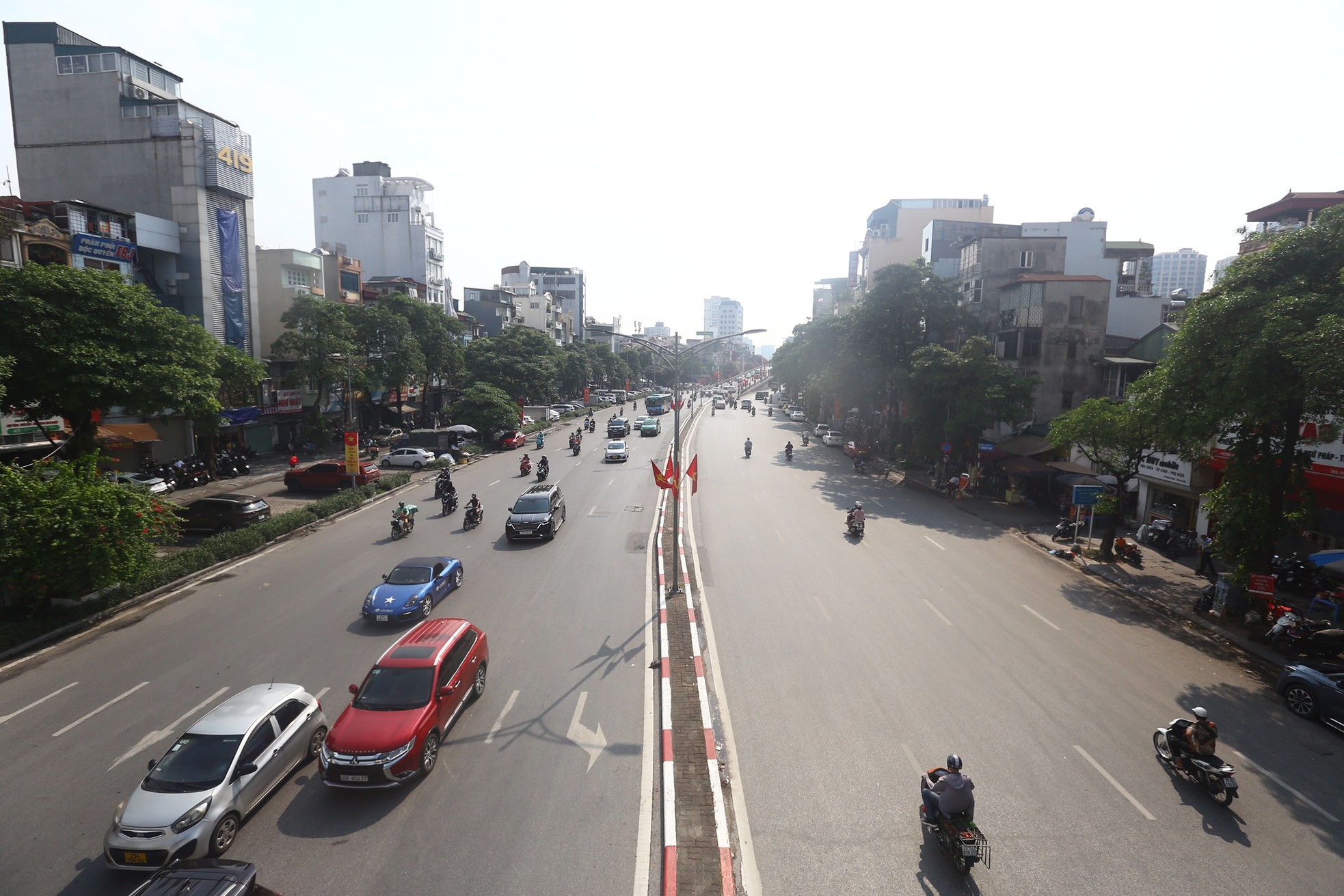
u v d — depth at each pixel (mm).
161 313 26156
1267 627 17750
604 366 116625
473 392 54969
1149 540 26625
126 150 40469
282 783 10898
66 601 17969
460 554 24609
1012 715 13398
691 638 16922
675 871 8906
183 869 7953
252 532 24922
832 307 97062
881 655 16141
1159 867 9312
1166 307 49250
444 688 11898
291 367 49562
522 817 10156
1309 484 21422
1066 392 42406
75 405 22672
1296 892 8891
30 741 12281
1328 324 13383
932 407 40906
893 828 10070
